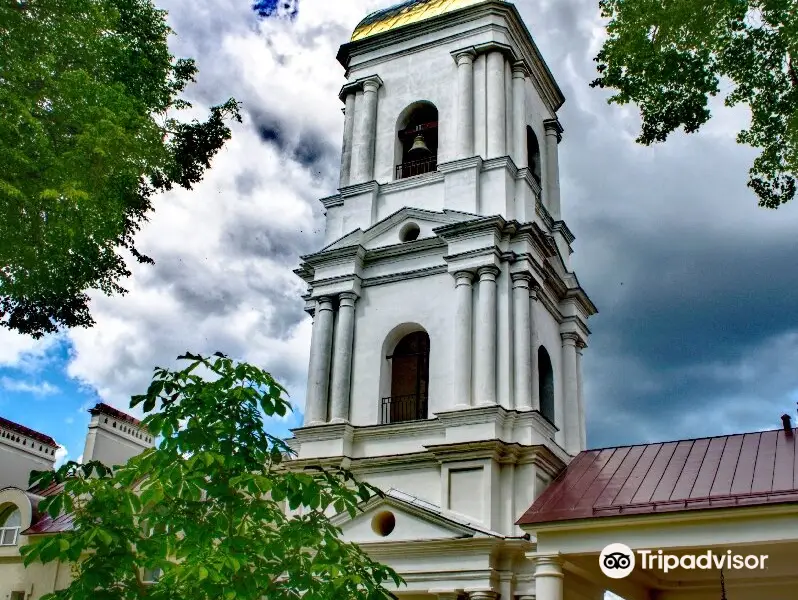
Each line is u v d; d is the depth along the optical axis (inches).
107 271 718.5
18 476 1224.2
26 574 995.3
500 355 834.2
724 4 564.4
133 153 592.1
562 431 924.6
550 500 690.2
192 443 397.4
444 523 723.4
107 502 385.1
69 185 520.7
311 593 380.5
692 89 622.2
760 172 631.2
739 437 735.1
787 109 591.2
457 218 898.1
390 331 900.0
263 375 430.3
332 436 856.9
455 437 799.1
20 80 545.0
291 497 400.2
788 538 574.9
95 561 366.0
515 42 1030.4
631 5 593.6
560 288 970.1
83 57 596.1
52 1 568.1
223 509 403.2
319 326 923.4
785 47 580.1
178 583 359.3
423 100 1017.5
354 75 1084.5
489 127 957.8
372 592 397.4
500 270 866.8
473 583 703.1
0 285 615.8
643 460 732.7
